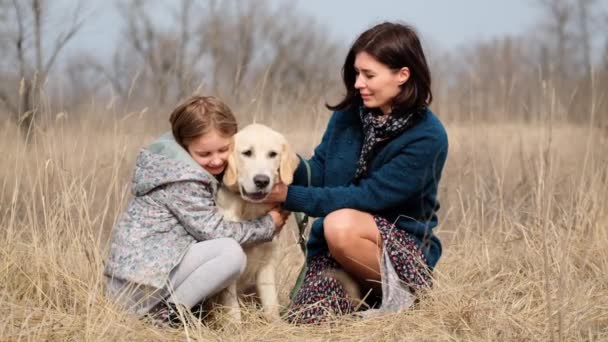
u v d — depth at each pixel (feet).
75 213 15.70
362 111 13.39
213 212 12.43
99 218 17.06
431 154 12.83
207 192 12.56
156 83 21.80
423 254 13.21
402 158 12.82
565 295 12.72
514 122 22.80
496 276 14.19
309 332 12.26
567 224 16.38
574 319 12.08
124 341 11.28
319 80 23.41
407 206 13.38
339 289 13.29
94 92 19.07
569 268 14.12
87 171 17.15
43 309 12.27
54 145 15.53
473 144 20.15
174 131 12.84
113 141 18.06
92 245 14.35
